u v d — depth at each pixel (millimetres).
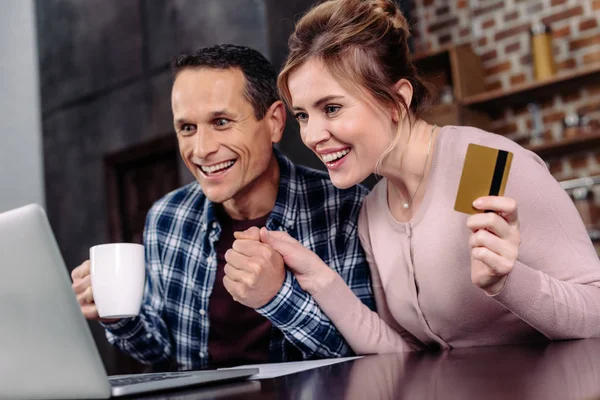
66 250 4328
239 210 1702
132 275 1186
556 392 629
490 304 1305
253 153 1585
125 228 4113
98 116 4164
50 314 769
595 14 3404
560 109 3479
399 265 1395
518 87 3391
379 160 1303
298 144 3082
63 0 4371
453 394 667
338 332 1408
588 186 3346
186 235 1788
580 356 883
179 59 1584
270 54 3195
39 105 4578
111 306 1177
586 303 1112
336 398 705
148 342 1730
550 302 1090
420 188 1361
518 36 3637
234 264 1324
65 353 771
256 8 3258
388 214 1433
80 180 4258
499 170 1042
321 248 1656
